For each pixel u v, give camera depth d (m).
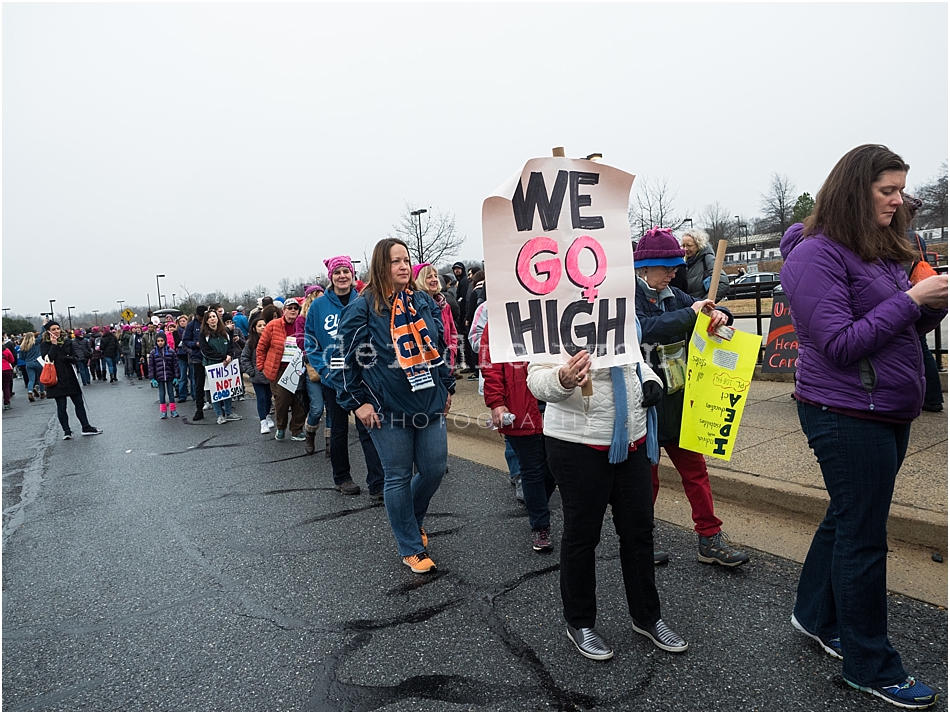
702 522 3.36
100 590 3.65
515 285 2.46
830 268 2.22
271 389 8.26
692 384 3.05
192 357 10.06
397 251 3.44
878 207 2.19
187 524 4.75
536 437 3.67
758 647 2.61
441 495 4.97
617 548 3.74
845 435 2.24
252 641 2.95
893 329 2.08
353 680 2.58
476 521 4.36
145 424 10.23
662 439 3.22
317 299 4.92
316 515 4.75
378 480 4.92
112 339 21.95
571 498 2.57
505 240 2.44
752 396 6.63
